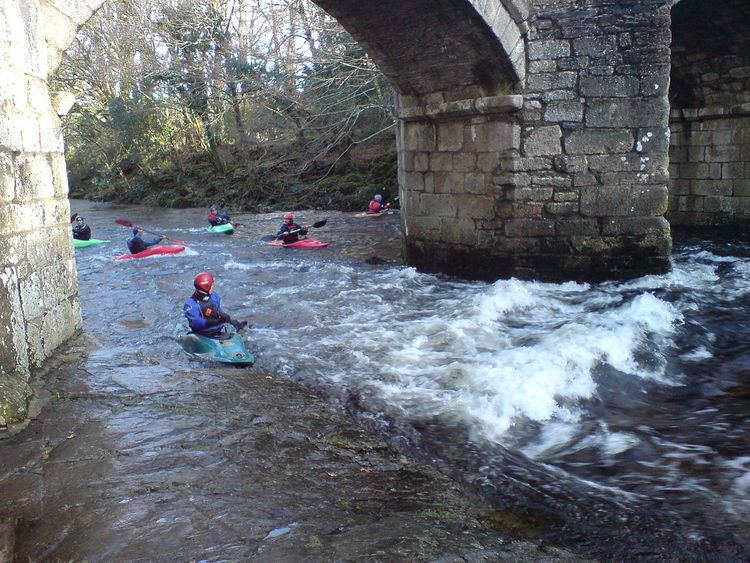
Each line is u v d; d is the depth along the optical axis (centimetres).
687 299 821
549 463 431
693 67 1291
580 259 909
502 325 753
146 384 558
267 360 634
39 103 575
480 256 964
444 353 651
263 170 2580
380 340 697
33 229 558
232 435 453
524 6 840
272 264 1195
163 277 1087
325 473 402
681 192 1441
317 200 2333
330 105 2011
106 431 455
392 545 318
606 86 871
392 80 1031
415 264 1088
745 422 494
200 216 2247
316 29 1925
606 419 510
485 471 409
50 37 593
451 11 812
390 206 2136
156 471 396
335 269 1120
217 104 2567
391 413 501
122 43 2509
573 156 889
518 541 328
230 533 327
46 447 429
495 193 929
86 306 873
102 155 3253
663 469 416
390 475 403
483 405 514
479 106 899
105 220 2142
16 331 512
